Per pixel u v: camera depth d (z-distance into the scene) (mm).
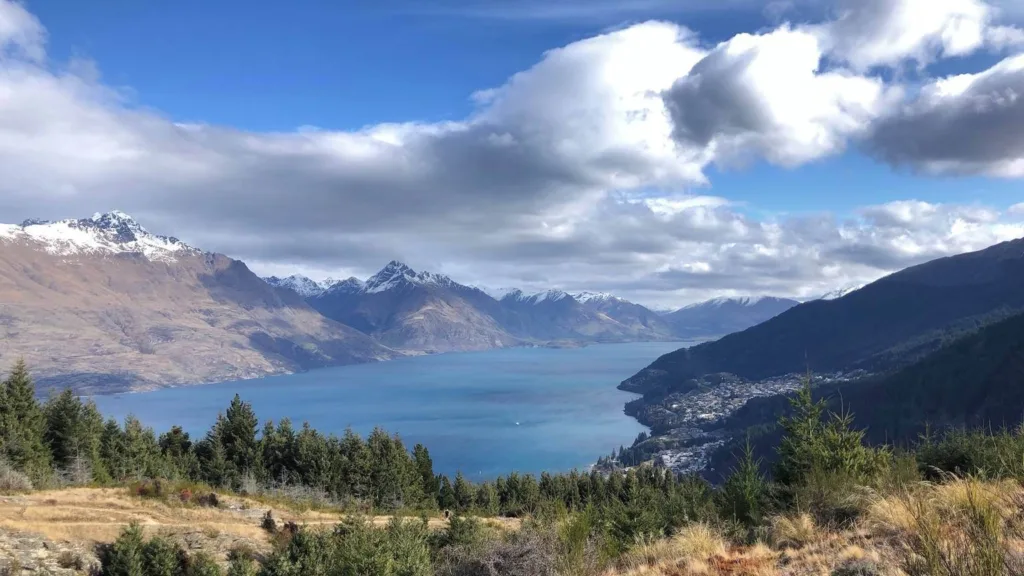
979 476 9852
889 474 10805
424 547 17031
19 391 51250
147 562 23922
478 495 67438
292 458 62844
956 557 4371
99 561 23781
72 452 51656
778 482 12516
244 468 60812
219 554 26344
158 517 30312
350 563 17219
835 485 10328
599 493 61156
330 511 41469
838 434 12164
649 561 9164
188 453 63156
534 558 9812
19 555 22375
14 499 30562
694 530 9625
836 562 6547
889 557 6016
